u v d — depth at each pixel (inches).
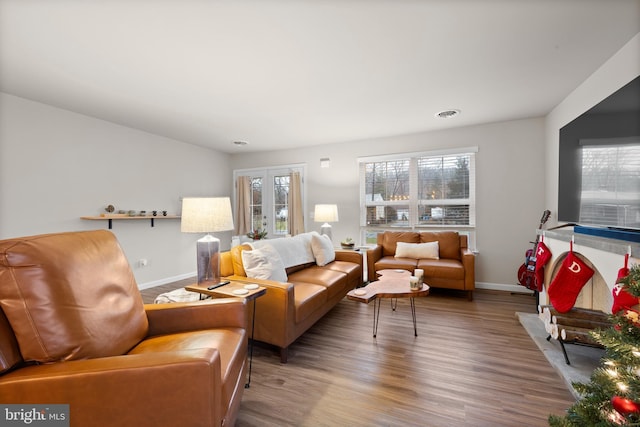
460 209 163.6
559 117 124.3
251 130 164.1
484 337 96.8
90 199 140.3
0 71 94.1
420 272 100.5
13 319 38.3
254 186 224.5
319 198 199.9
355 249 167.6
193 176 198.1
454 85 106.2
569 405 62.2
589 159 86.8
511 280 151.1
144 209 165.3
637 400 35.3
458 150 159.3
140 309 57.6
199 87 106.8
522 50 82.7
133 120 145.8
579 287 79.4
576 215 94.0
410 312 122.2
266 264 95.6
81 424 34.6
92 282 48.0
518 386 69.2
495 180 153.3
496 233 153.8
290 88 108.2
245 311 63.7
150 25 70.5
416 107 128.6
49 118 125.1
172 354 38.5
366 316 118.6
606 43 79.2
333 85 105.8
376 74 97.1
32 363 39.5
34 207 121.0
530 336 96.0
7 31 72.1
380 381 72.1
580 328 76.7
